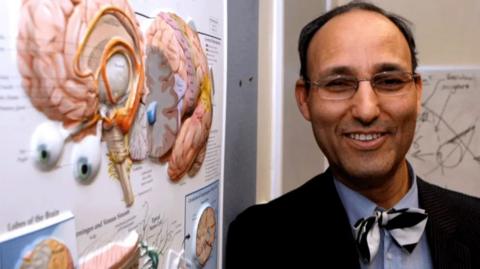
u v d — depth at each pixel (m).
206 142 0.58
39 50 0.29
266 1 0.93
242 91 0.77
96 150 0.35
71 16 0.31
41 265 0.29
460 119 1.50
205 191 0.59
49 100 0.30
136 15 0.39
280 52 0.97
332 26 0.67
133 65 0.39
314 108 0.69
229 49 0.69
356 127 0.64
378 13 0.68
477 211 0.72
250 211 0.79
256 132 0.87
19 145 0.27
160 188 0.46
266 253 0.75
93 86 0.34
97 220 0.35
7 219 0.27
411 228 0.66
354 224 0.70
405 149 0.67
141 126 0.41
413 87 0.66
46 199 0.30
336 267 0.69
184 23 0.49
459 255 0.67
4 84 0.26
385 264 0.69
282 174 1.01
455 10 1.48
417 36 1.52
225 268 0.72
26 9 0.27
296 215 0.75
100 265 0.35
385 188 0.70
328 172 0.77
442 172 1.53
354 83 0.64
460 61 1.49
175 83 0.47
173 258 0.50
